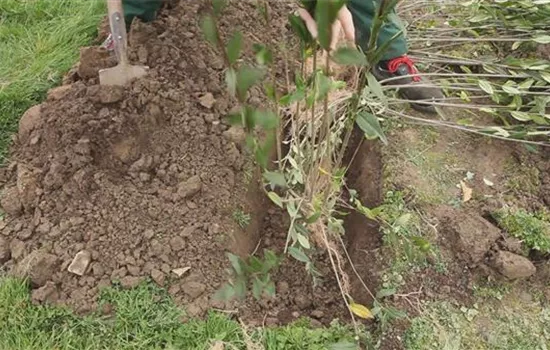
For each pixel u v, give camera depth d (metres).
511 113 2.69
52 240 2.38
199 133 2.57
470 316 2.31
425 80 2.93
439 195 2.59
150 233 2.38
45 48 3.09
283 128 2.79
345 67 2.85
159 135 2.55
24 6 3.27
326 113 2.04
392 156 2.70
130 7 2.79
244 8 3.08
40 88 2.93
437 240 2.46
